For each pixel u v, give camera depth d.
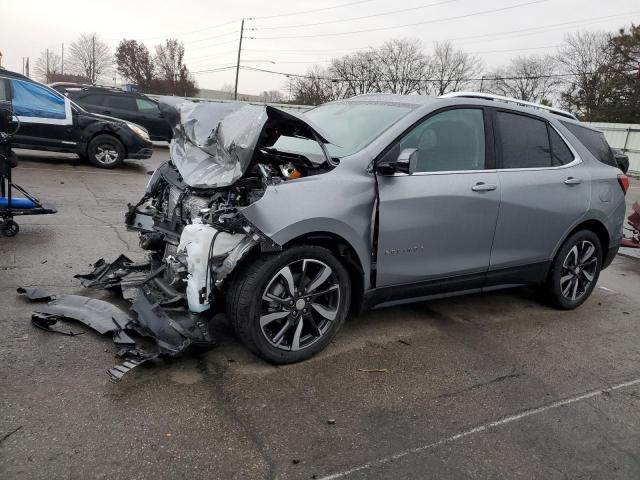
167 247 4.17
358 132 3.94
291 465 2.56
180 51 69.31
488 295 5.31
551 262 4.76
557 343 4.26
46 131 10.88
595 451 2.88
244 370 3.39
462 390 3.40
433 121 3.98
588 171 4.87
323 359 3.64
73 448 2.52
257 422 2.87
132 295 3.97
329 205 3.36
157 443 2.62
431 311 4.73
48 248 5.51
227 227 3.21
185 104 4.43
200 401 3.01
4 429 2.61
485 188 4.07
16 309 3.92
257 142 3.27
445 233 3.93
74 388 3.00
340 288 3.60
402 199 3.68
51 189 8.78
